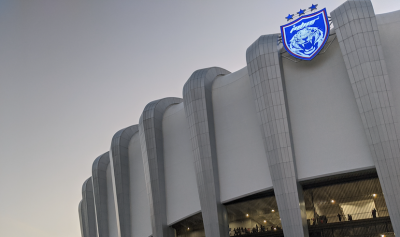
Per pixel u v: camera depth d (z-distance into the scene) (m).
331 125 33.22
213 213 36.62
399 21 32.69
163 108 47.75
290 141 33.19
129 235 49.28
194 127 38.97
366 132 30.00
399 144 28.94
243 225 38.06
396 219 28.36
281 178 32.41
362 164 31.11
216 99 40.78
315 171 32.94
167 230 42.88
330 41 34.38
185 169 42.94
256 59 34.72
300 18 35.50
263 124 33.84
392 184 28.72
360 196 33.66
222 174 38.31
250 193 35.91
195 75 41.09
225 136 39.16
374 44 30.45
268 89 33.84
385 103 29.58
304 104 34.78
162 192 43.81
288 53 35.66
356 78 30.59
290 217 31.67
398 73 31.34
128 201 50.62
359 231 33.19
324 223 34.44
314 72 34.84
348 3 31.98
